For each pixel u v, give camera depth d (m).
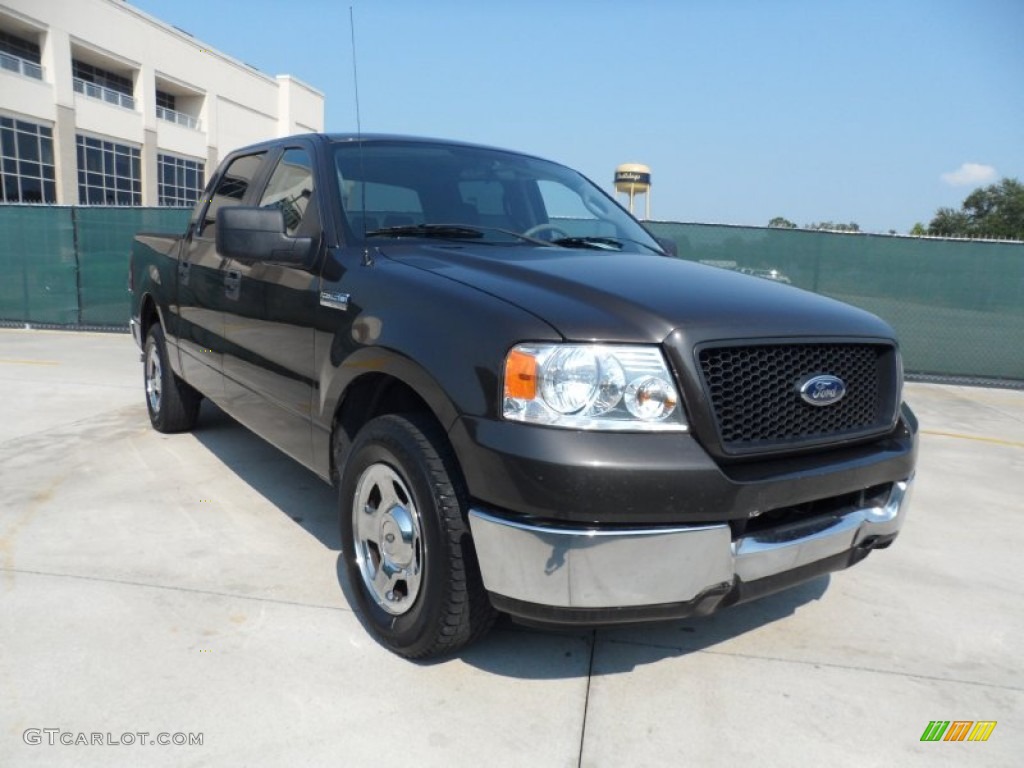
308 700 2.46
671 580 2.22
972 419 7.86
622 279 2.67
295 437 3.42
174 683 2.52
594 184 4.45
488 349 2.31
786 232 10.05
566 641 2.89
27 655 2.66
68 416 6.14
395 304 2.69
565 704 2.50
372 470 2.75
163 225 11.84
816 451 2.54
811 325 2.54
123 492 4.32
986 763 2.32
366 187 3.47
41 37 37.91
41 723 2.31
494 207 3.73
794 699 2.60
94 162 41.47
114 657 2.66
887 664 2.85
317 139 3.73
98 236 12.02
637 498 2.15
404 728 2.34
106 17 41.34
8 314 12.56
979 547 4.12
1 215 12.27
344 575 3.34
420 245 3.17
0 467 4.73
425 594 2.51
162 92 49.06
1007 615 3.30
